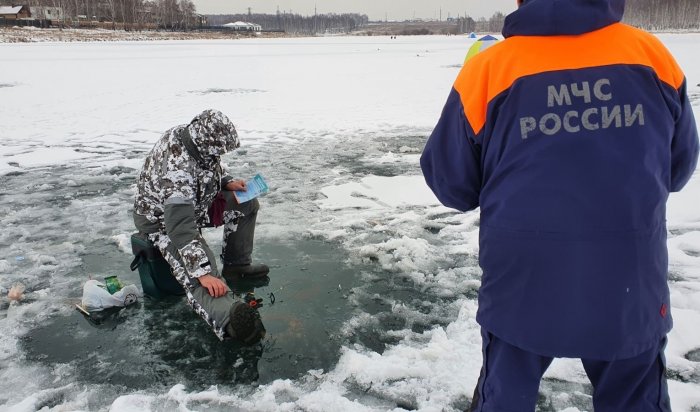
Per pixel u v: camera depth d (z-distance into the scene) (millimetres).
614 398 1724
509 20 1642
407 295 3562
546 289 1562
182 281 3123
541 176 1543
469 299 3479
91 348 3018
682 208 4914
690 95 11844
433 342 2953
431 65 26781
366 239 4523
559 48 1580
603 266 1519
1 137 9336
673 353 2793
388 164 7152
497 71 1625
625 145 1516
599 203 1510
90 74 22250
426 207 5340
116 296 3445
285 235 4617
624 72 1550
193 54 38750
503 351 1719
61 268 4027
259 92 16078
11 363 2875
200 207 3334
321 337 3086
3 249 4367
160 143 3217
